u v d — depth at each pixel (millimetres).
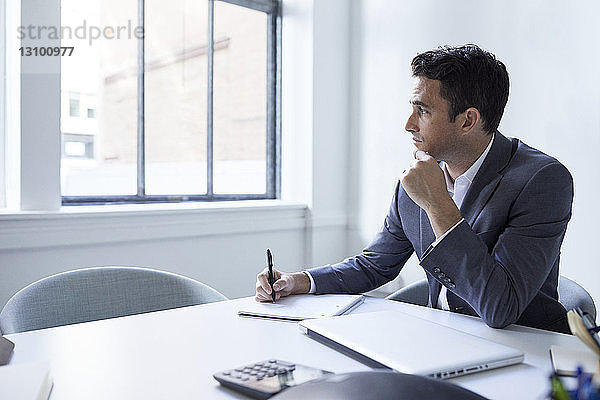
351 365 992
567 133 2383
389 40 2969
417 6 2850
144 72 2707
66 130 2477
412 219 1614
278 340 1137
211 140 2967
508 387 900
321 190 3072
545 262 1322
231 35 3014
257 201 3086
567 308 1590
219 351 1066
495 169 1473
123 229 2400
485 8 2609
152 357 1031
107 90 2592
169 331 1196
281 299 1489
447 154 1492
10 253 2133
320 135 3053
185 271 2635
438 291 1579
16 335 1159
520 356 1002
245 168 3113
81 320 1579
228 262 2785
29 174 2178
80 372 956
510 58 2543
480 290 1243
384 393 616
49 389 866
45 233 2189
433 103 1449
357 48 3119
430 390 628
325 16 3043
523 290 1266
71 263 2283
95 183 2580
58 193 2246
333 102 3104
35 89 2168
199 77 2904
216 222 2701
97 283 1623
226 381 882
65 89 2461
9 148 2271
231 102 3033
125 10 2627
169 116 2805
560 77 2395
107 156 2611
